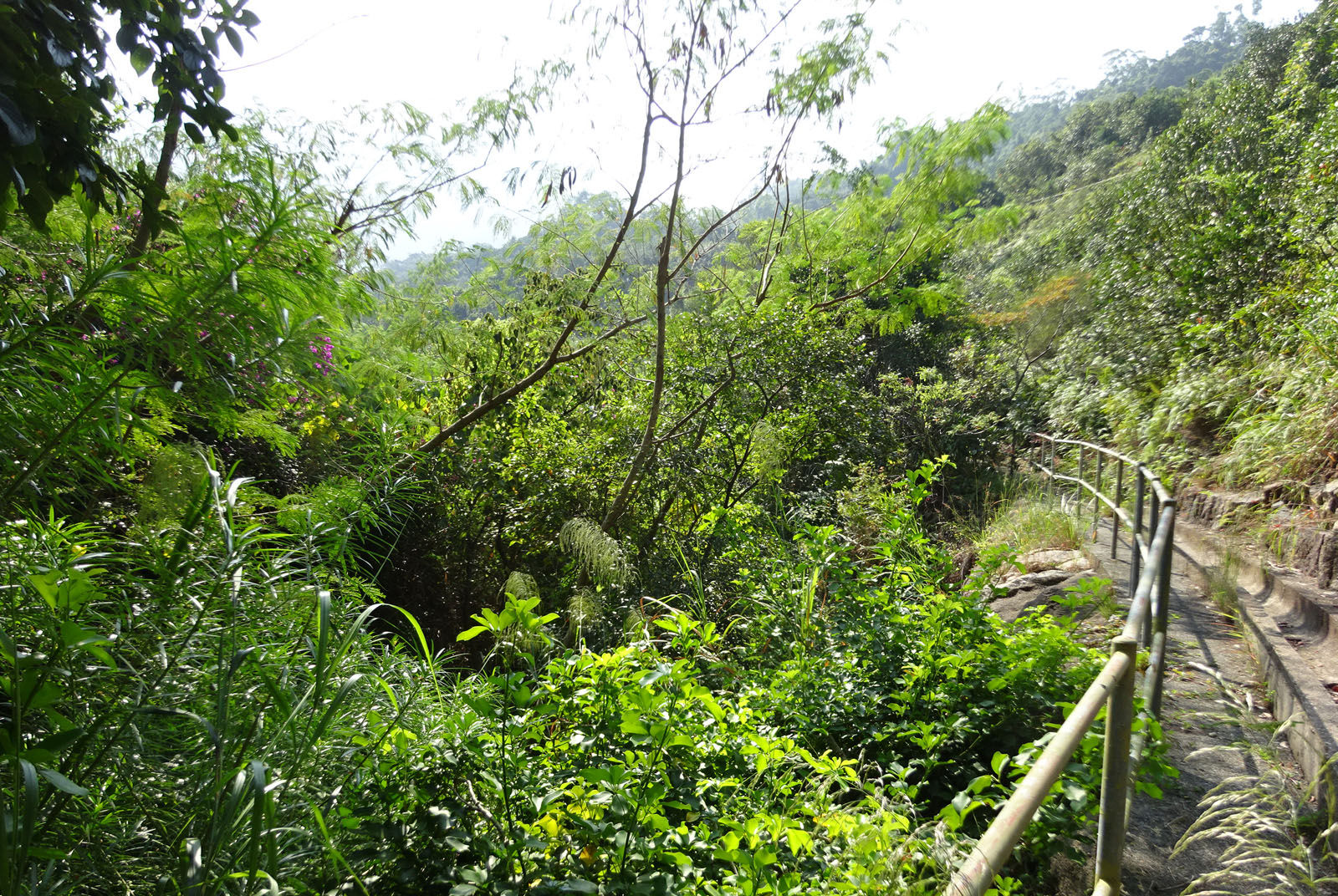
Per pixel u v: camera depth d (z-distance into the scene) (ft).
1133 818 10.50
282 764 8.77
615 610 23.26
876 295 40.91
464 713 10.32
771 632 19.04
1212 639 16.99
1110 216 64.64
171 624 8.53
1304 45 54.13
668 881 7.93
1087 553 24.76
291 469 19.17
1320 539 18.60
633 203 30.35
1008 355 66.95
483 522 29.81
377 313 23.13
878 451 38.81
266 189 11.16
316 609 9.82
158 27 10.46
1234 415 30.83
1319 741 10.54
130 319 9.62
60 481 10.11
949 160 35.58
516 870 8.25
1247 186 45.68
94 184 9.45
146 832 7.96
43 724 7.63
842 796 12.28
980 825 11.35
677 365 34.88
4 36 8.04
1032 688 13.07
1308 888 8.43
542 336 32.89
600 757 9.92
